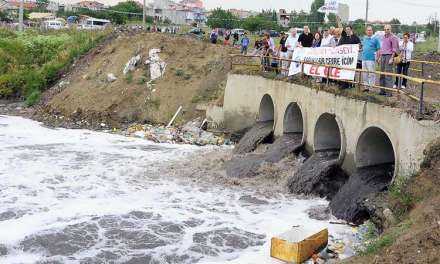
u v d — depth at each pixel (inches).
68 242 553.3
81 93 1373.0
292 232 522.3
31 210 645.3
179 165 892.6
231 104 1134.4
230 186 770.2
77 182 781.3
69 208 655.8
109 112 1277.1
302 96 858.8
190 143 1099.3
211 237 575.5
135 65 1397.6
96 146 1045.8
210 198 714.8
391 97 652.1
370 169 674.8
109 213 641.0
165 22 3235.7
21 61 1737.2
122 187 761.0
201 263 510.3
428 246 401.4
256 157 869.2
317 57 828.0
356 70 691.4
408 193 538.6
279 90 953.5
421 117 553.0
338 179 721.6
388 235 459.5
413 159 558.3
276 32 2121.1
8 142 1052.5
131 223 610.2
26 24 2950.3
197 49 1414.9
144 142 1098.1
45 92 1503.4
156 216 636.7
